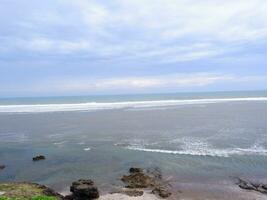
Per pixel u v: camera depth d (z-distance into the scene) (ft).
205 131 127.54
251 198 54.29
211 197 55.01
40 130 142.31
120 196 55.42
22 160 86.02
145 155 87.92
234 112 207.41
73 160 84.53
